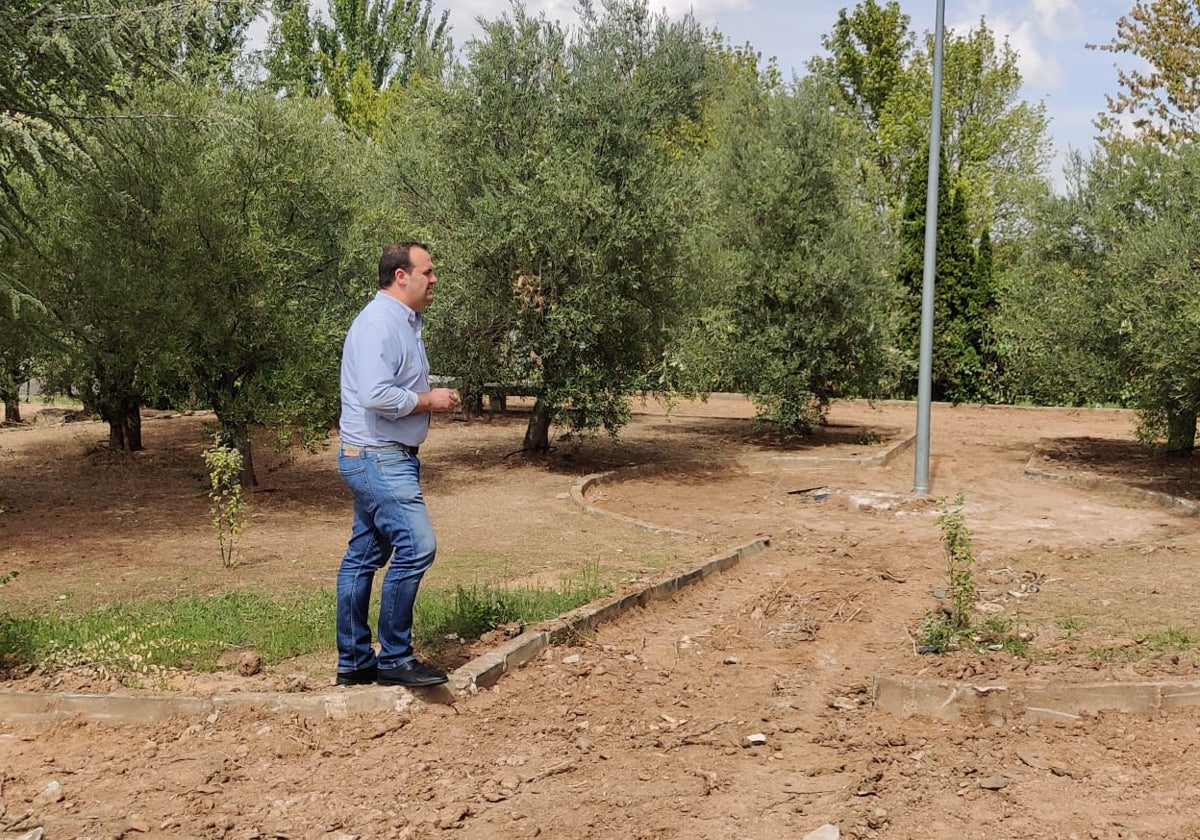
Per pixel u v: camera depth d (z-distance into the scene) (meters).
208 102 11.68
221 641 5.92
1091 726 4.97
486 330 14.20
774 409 17.81
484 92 14.17
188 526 10.23
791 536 10.37
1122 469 14.92
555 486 13.15
